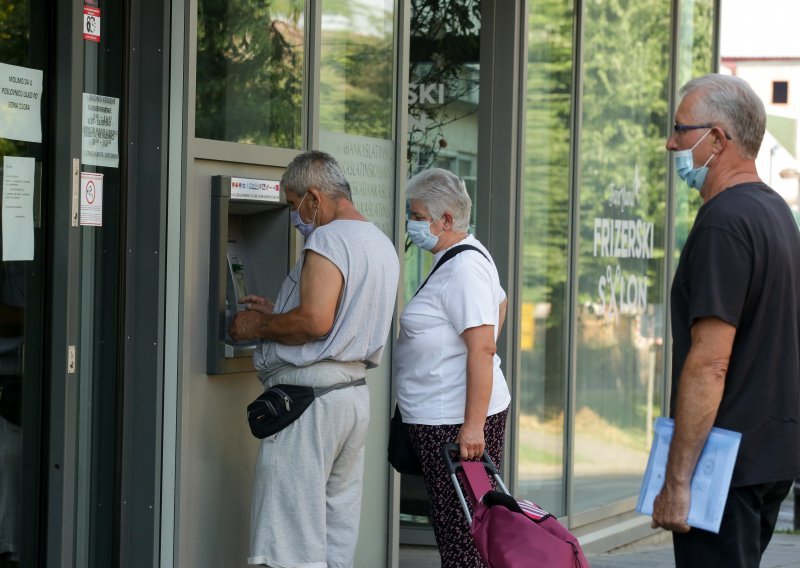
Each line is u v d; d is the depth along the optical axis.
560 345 8.47
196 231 5.27
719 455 3.75
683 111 3.95
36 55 4.81
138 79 5.22
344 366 5.10
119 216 5.17
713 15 10.38
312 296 4.92
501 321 5.61
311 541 5.00
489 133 7.98
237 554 5.57
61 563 4.86
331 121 6.38
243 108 5.63
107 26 5.11
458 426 5.18
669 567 8.27
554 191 8.38
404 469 5.40
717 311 3.70
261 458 5.05
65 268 4.83
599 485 8.97
